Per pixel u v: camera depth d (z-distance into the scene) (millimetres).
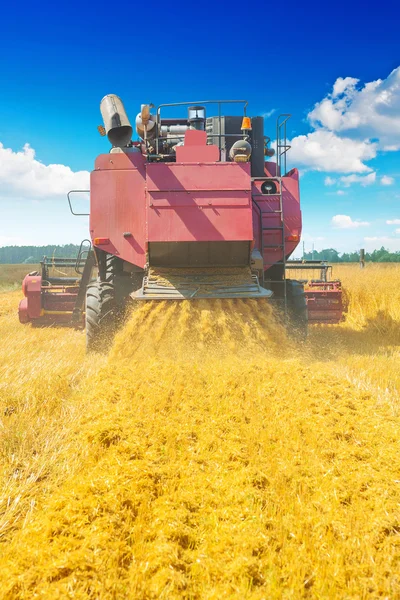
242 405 5348
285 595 2438
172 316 7277
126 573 2658
